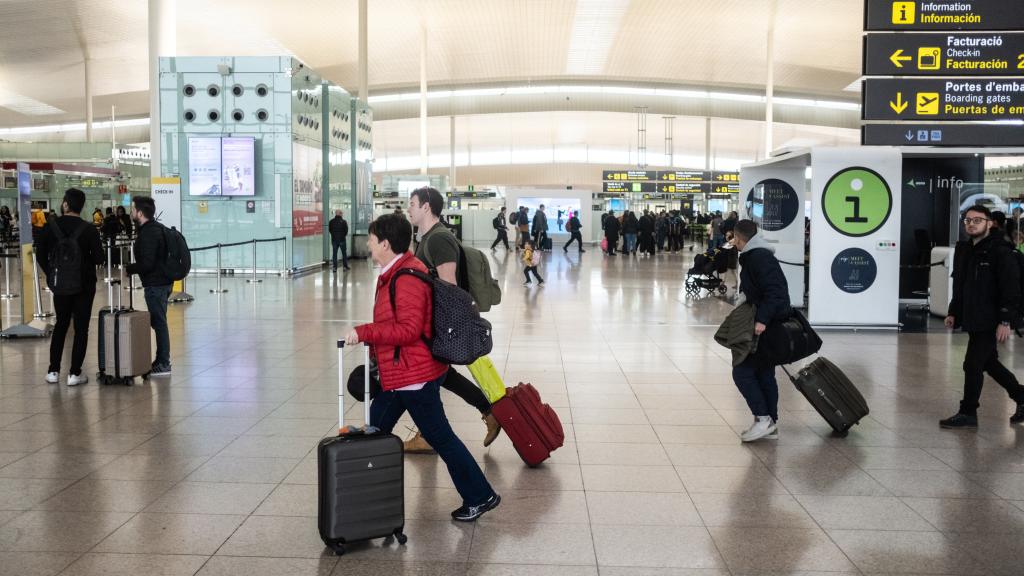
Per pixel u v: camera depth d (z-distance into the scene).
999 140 9.90
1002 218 11.93
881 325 11.35
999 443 5.80
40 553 3.88
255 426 6.14
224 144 18.94
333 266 21.62
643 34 37.00
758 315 5.66
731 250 16.08
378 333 3.97
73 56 41.31
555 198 38.25
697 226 43.22
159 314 8.02
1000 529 4.23
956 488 4.86
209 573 3.68
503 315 12.90
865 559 3.86
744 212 13.91
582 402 7.04
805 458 5.45
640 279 19.78
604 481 4.98
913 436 6.00
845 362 8.97
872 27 9.88
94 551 3.90
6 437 5.82
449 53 41.22
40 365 8.52
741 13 32.00
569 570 3.74
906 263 14.37
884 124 9.95
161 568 3.73
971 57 9.85
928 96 9.89
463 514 4.31
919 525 4.28
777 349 5.74
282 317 12.28
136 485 4.83
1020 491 4.81
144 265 7.82
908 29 9.86
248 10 31.83
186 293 14.45
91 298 7.63
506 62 44.19
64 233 7.42
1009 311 6.00
